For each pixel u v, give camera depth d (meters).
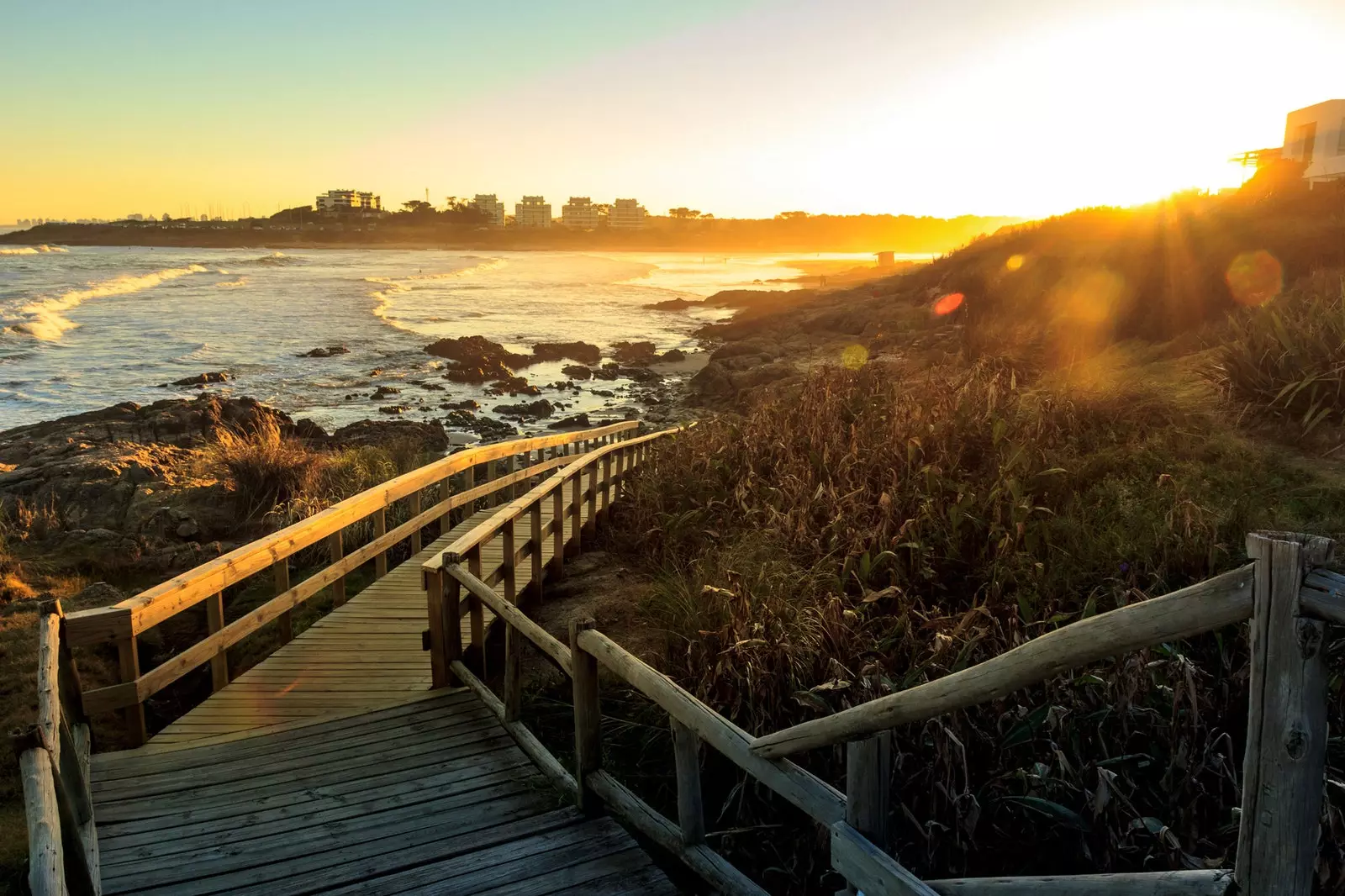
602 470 10.93
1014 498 6.59
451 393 28.67
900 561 6.40
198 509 10.84
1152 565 5.55
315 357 34.59
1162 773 3.92
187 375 29.44
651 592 7.57
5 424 21.39
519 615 4.74
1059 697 4.16
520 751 4.77
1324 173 28.61
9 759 5.16
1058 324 16.20
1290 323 8.01
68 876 3.11
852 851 2.52
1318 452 6.92
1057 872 3.70
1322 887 3.02
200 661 5.40
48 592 8.44
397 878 3.56
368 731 5.02
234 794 4.28
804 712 4.62
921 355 21.84
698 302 69.56
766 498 8.39
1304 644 1.46
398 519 10.62
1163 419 8.09
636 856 3.75
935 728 3.82
